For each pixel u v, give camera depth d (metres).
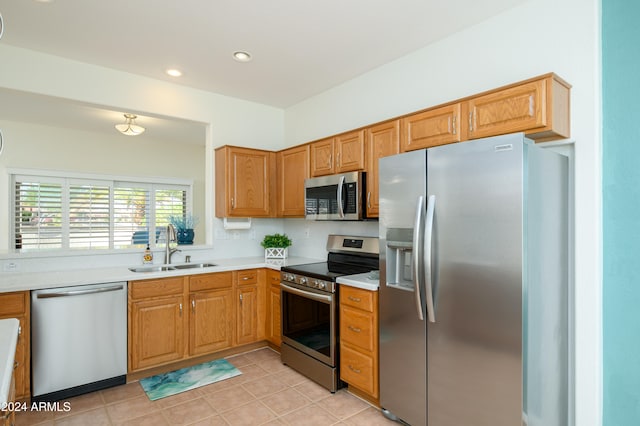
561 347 1.97
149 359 2.88
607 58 1.95
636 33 1.86
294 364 3.07
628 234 1.88
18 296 2.39
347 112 3.50
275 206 3.92
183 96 3.61
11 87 2.76
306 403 2.53
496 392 1.74
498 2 2.22
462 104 2.18
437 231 2.00
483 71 2.43
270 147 4.26
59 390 2.54
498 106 2.00
